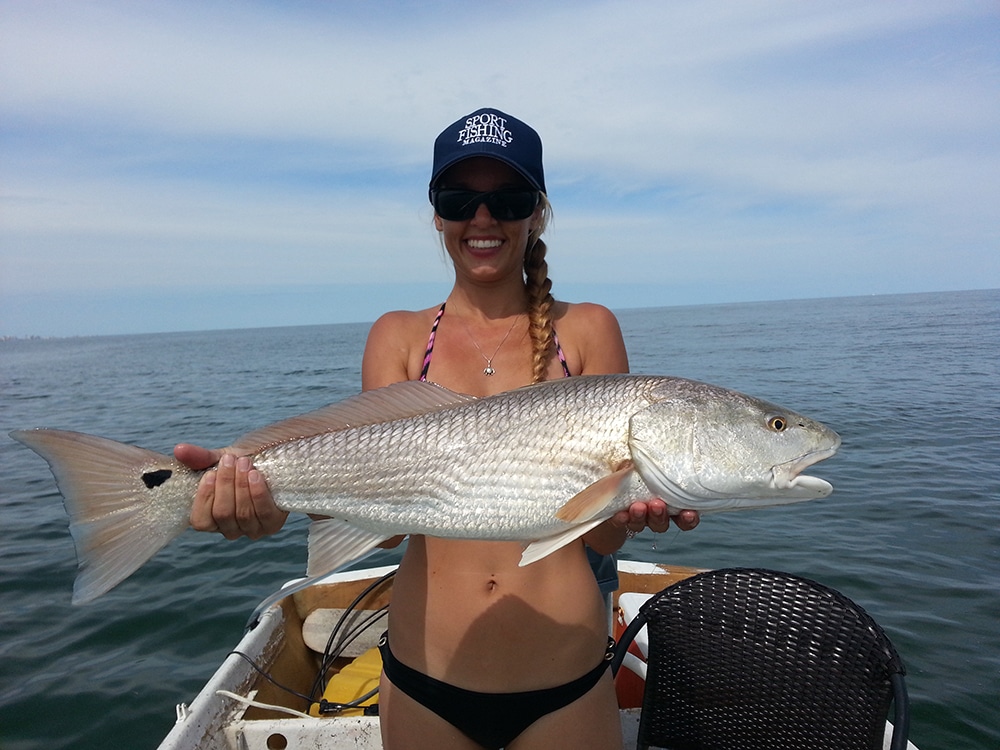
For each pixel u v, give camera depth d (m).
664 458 2.74
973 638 5.50
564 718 2.49
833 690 2.64
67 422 20.36
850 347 38.16
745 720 2.84
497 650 2.50
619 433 2.75
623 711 3.64
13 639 6.17
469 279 2.97
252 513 2.66
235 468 2.58
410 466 2.76
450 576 2.66
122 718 5.00
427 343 3.01
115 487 2.65
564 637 2.52
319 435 2.83
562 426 2.75
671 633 2.99
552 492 2.71
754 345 42.69
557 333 3.01
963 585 6.44
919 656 5.27
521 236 2.85
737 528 8.26
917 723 4.48
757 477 2.77
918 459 11.30
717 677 2.90
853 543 7.62
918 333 48.06
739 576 2.95
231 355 68.69
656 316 156.38
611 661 2.75
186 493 2.66
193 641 6.11
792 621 2.79
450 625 2.56
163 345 130.25
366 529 2.80
